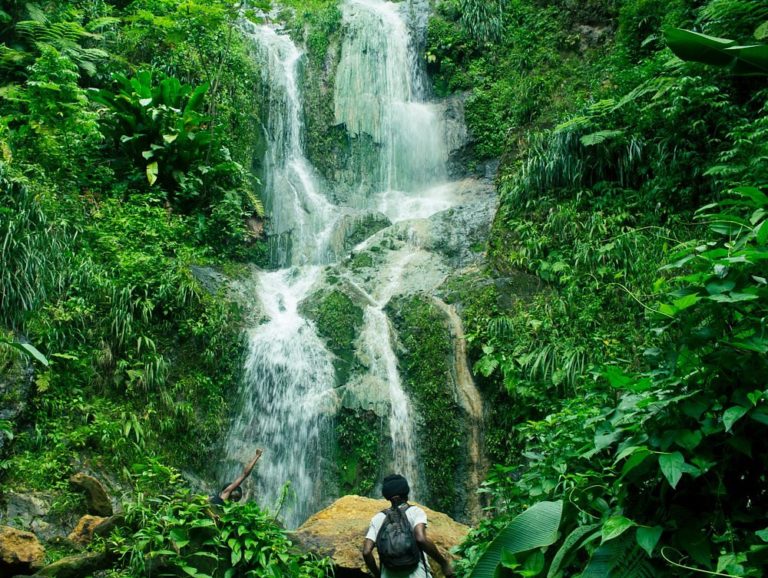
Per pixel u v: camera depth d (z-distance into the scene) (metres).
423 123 14.60
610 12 13.24
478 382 9.07
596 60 12.86
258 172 13.31
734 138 8.93
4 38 11.85
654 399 2.72
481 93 14.22
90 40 12.80
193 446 8.50
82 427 7.41
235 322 9.89
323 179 14.02
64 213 8.98
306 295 10.97
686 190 9.45
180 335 9.08
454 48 14.98
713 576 2.51
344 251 12.14
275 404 9.45
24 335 7.51
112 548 4.20
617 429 2.97
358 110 14.51
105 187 10.63
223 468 8.69
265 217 12.66
